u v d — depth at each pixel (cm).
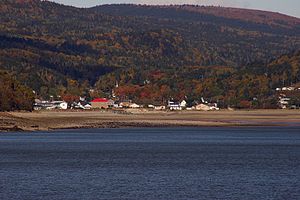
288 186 14988
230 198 13450
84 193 14012
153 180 16038
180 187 14875
